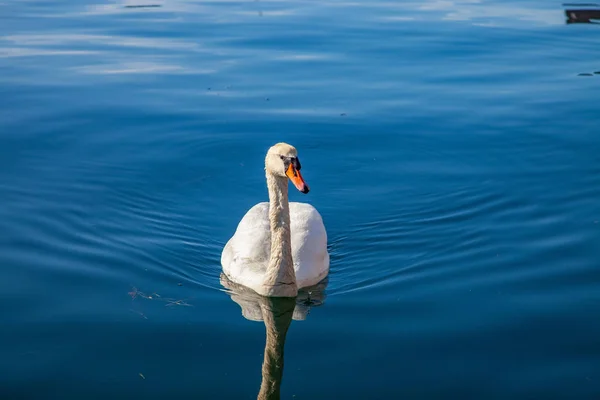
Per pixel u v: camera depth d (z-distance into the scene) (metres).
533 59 19.84
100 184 13.53
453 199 13.10
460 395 7.99
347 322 9.54
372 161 14.69
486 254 11.14
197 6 25.47
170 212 12.82
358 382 8.26
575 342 8.82
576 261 10.73
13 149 14.71
